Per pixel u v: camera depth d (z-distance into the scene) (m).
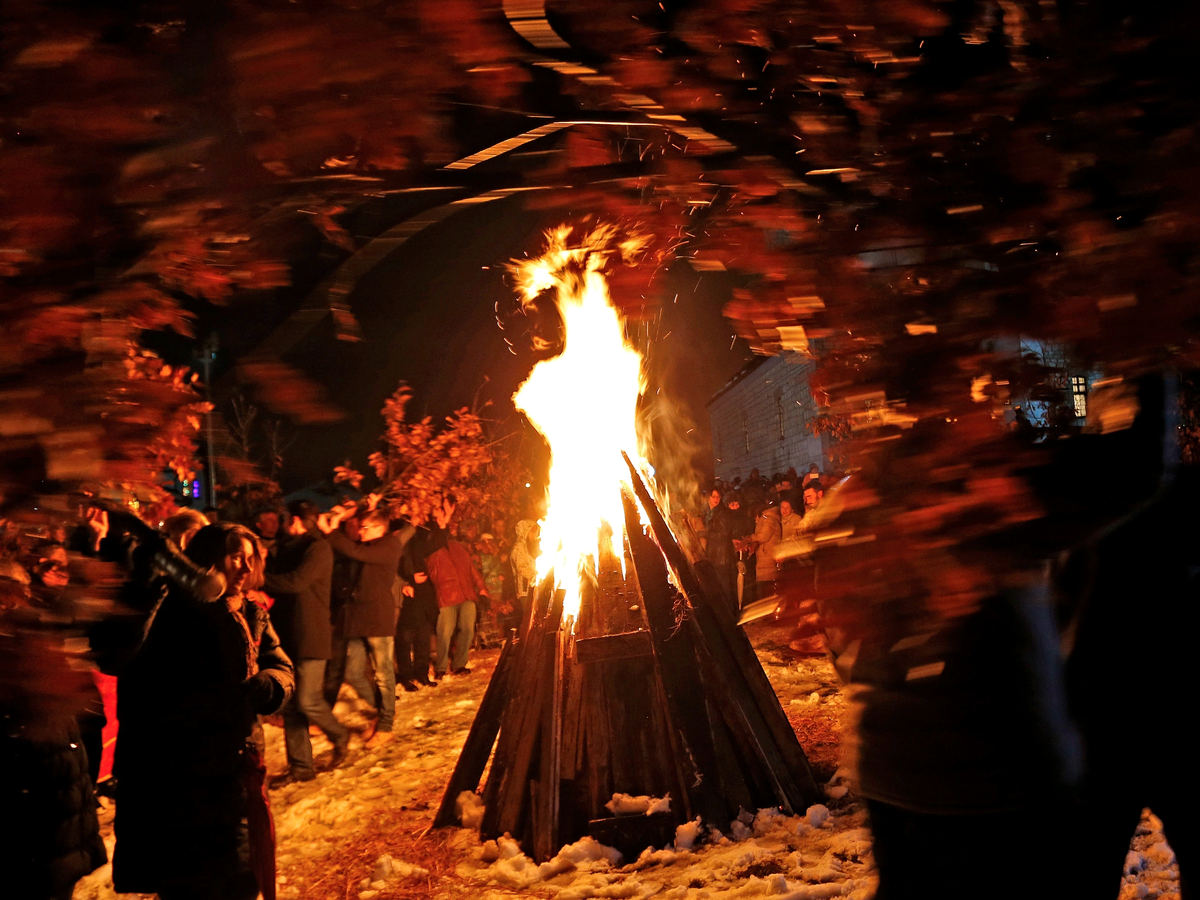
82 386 1.20
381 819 5.98
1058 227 1.31
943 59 1.42
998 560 1.41
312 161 1.29
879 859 2.28
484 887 4.80
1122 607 2.63
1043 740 2.09
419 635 11.37
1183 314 1.26
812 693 8.48
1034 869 2.11
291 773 7.17
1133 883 3.95
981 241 1.33
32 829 2.99
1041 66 1.32
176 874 3.20
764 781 5.32
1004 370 1.32
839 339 1.41
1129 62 1.29
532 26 1.28
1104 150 1.30
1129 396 1.91
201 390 1.32
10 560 1.21
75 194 1.15
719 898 4.30
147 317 1.30
